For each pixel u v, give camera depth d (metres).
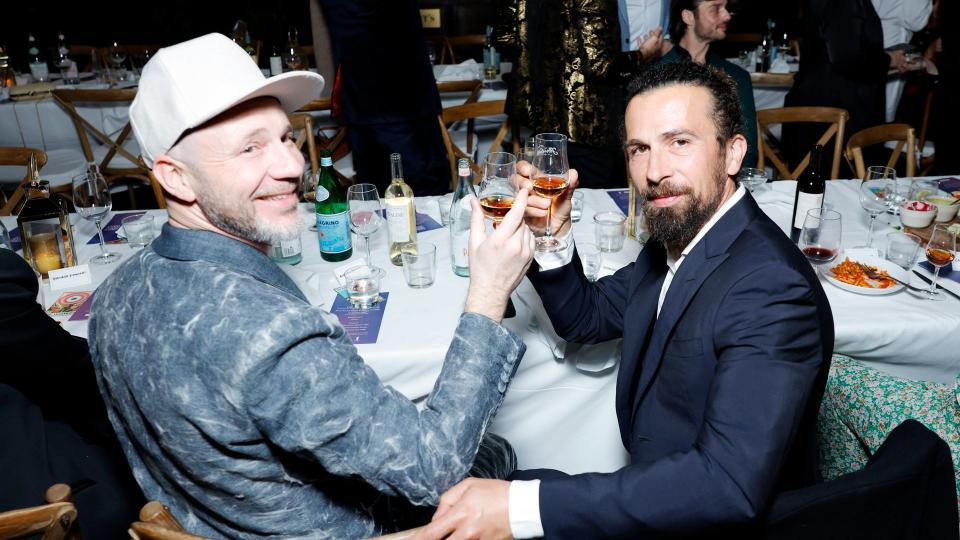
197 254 0.85
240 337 0.76
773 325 0.93
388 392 0.86
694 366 1.04
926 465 0.87
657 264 1.25
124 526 1.22
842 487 0.85
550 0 2.71
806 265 1.05
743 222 1.07
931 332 1.42
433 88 3.17
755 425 0.87
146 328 0.82
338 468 0.82
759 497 0.84
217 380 0.77
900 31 4.14
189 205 0.88
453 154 3.04
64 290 1.65
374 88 3.05
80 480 1.21
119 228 2.01
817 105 3.58
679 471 0.86
